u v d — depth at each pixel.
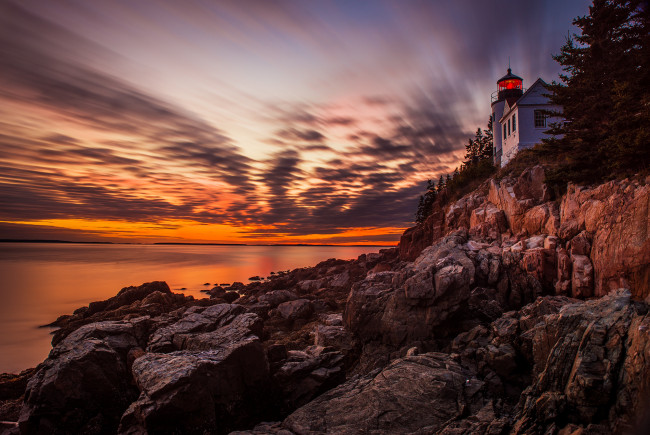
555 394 8.99
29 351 27.22
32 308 44.19
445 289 17.58
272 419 13.15
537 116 40.88
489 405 10.68
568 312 11.13
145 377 11.77
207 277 74.12
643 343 7.91
